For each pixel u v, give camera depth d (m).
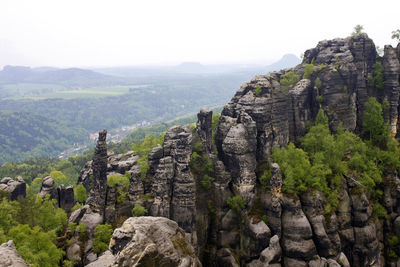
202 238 77.25
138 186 74.75
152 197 75.19
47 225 71.38
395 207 87.50
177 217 72.94
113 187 72.50
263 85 89.31
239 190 80.00
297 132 96.31
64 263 64.12
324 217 78.31
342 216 82.00
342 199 83.19
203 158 81.69
